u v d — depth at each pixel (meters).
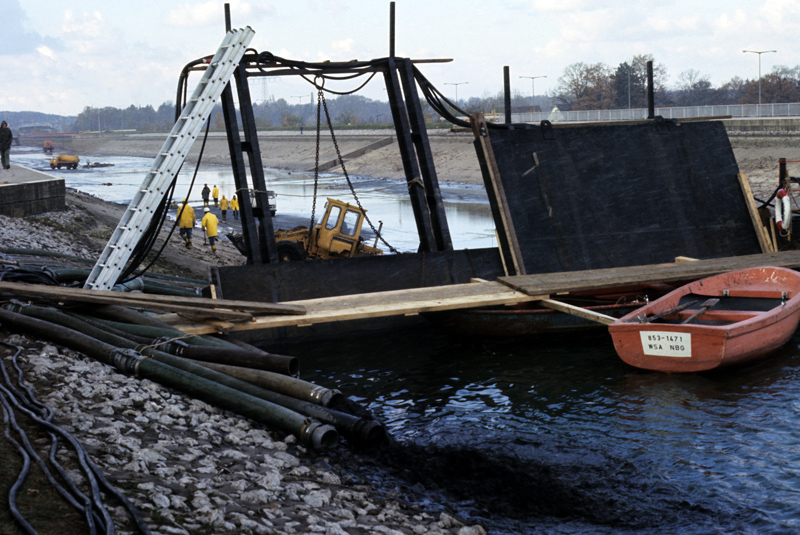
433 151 87.31
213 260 25.39
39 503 4.91
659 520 7.14
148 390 8.05
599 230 17.95
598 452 9.05
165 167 13.30
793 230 19.83
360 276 15.84
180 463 6.29
